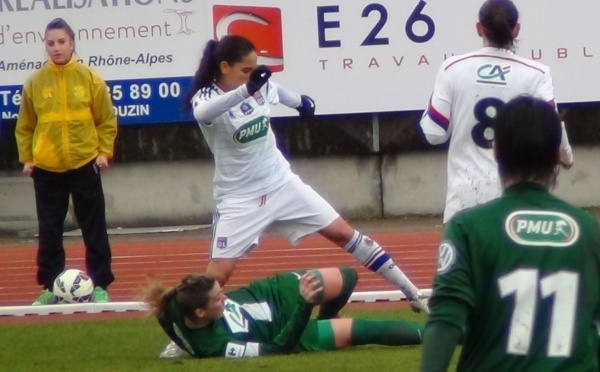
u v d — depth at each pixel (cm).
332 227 1964
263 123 1912
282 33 3897
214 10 3894
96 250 2527
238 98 1825
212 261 1945
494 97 1717
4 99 3953
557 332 829
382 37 3884
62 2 3897
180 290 1762
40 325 2308
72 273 2462
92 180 2502
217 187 1948
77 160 2478
